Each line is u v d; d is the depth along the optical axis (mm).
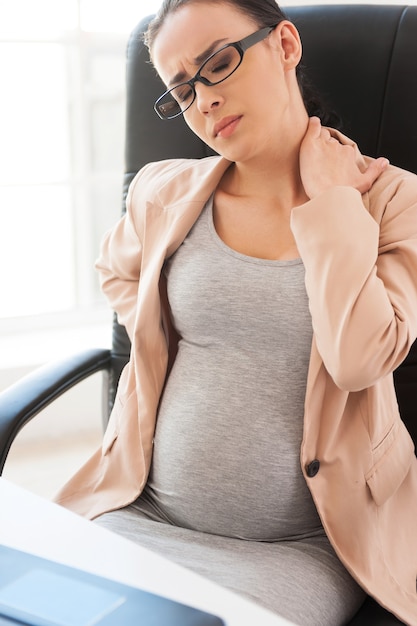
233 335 1468
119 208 2951
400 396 1655
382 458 1452
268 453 1415
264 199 1511
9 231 2881
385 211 1434
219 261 1494
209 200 1568
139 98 1858
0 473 1459
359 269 1336
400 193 1438
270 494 1416
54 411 2854
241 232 1515
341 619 1333
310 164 1452
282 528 1437
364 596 1423
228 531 1442
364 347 1317
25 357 2756
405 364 1648
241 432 1430
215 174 1554
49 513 1066
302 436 1419
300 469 1422
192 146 1834
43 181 2867
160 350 1573
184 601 872
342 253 1346
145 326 1556
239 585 1262
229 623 833
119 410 1652
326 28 1706
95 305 3025
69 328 2990
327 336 1338
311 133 1478
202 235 1541
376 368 1330
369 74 1670
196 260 1517
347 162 1457
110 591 856
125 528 1448
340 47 1690
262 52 1412
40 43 2750
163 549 1373
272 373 1436
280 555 1375
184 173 1640
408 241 1396
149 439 1542
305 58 1709
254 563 1343
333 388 1409
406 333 1347
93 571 934
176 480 1477
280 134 1459
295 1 2506
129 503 1533
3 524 1042
